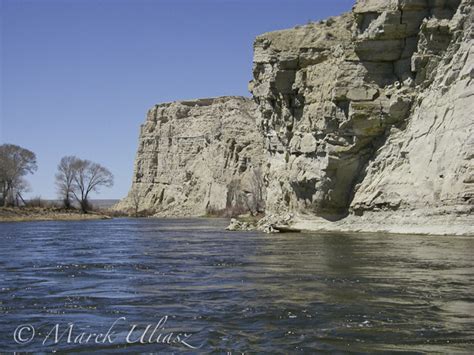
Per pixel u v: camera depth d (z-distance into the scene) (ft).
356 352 35.94
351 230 141.79
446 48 134.21
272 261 79.41
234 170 357.41
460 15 128.98
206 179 394.32
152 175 463.83
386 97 142.00
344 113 146.20
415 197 128.57
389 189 136.15
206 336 40.14
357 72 143.95
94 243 128.77
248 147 358.02
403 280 59.31
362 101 142.92
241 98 392.88
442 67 131.95
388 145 141.18
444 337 38.40
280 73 170.30
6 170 336.29
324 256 82.94
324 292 54.03
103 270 75.92
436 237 110.83
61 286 62.49
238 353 36.32
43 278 69.15
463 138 118.93
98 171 374.22
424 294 51.75
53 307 50.93
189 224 242.58
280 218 169.37
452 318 43.16
